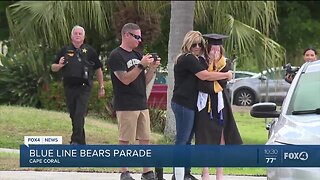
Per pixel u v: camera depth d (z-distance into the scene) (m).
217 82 22.08
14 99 51.19
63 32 48.31
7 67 51.38
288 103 20.50
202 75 21.67
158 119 42.88
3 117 38.44
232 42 44.50
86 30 50.06
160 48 50.69
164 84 47.22
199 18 47.62
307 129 18.05
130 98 22.67
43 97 49.56
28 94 50.84
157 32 49.03
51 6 48.31
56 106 49.16
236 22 45.12
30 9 49.12
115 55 22.56
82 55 29.53
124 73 22.28
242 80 69.00
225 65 22.33
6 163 29.00
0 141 34.00
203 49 22.14
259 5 47.22
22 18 49.56
